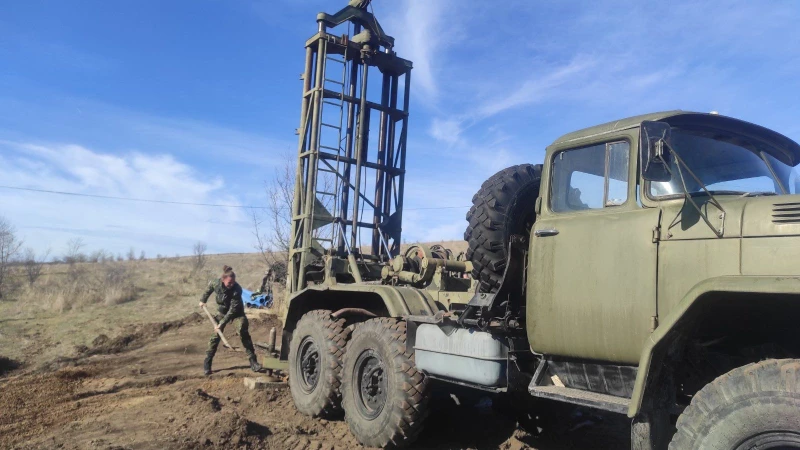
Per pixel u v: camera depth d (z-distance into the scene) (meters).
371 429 5.39
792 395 2.71
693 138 3.85
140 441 5.23
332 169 7.97
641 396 3.24
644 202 3.73
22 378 9.27
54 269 34.94
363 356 5.76
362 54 8.18
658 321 3.52
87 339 13.26
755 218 3.19
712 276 3.29
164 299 20.56
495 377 4.46
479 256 4.81
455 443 5.63
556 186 4.36
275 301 14.86
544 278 4.24
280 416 6.48
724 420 2.94
